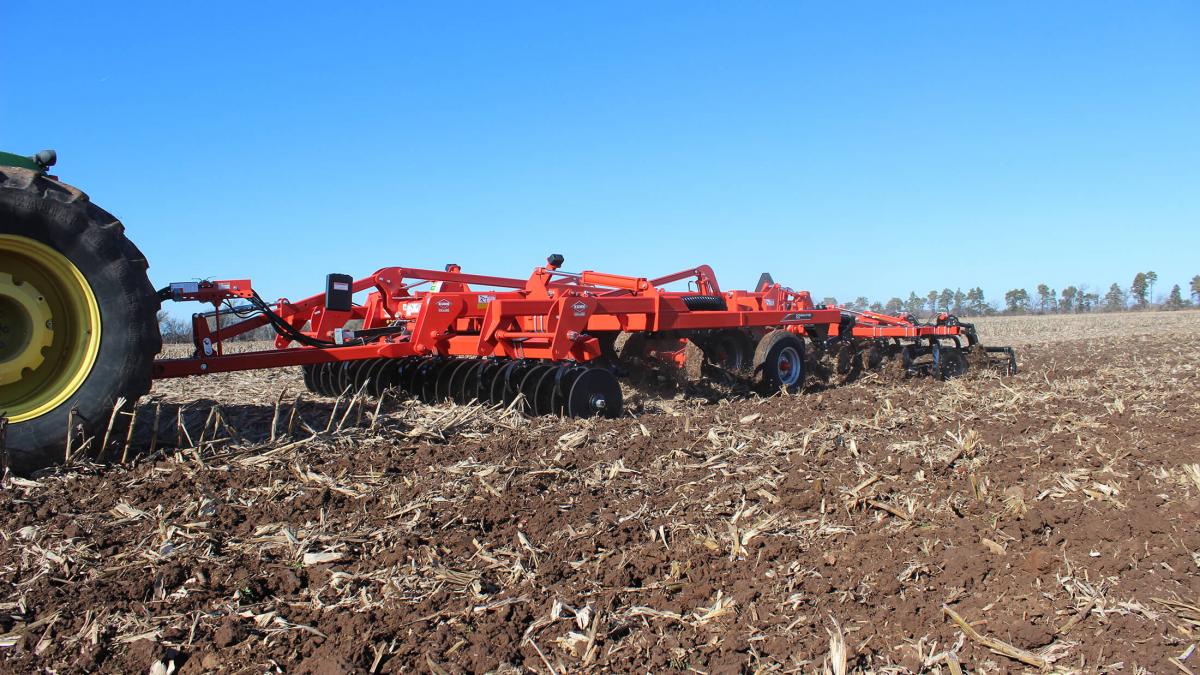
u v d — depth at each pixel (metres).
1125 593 3.33
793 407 8.02
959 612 3.24
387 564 3.59
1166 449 5.73
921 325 11.88
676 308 8.66
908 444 5.86
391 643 2.95
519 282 10.29
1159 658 2.83
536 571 3.59
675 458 5.51
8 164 4.65
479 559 3.70
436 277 9.52
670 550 3.89
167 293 5.91
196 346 6.07
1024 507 4.31
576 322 7.50
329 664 2.78
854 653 2.93
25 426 4.39
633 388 9.34
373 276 8.92
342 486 4.52
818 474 5.11
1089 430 6.52
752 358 10.30
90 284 4.54
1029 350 20.20
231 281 6.35
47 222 4.36
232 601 3.22
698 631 3.12
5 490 4.16
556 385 7.04
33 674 2.71
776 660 2.90
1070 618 3.12
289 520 4.01
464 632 3.06
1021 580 3.50
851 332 11.49
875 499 4.61
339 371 8.91
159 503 4.10
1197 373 11.52
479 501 4.39
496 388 7.55
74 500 4.08
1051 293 81.56
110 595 3.19
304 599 3.28
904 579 3.54
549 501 4.48
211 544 3.67
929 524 4.20
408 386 8.49
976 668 2.84
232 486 4.42
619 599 3.37
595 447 5.73
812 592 3.44
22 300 4.42
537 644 2.99
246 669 2.77
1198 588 3.36
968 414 7.36
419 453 5.29
